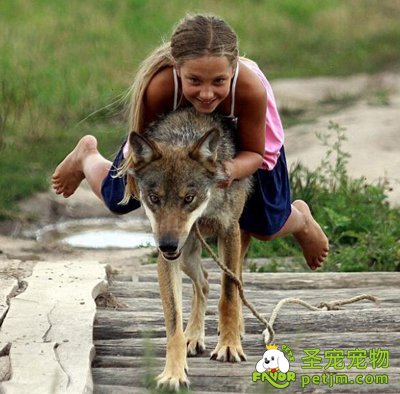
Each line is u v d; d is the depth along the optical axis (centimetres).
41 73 4075
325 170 3052
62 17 5278
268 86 1546
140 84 1448
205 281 1520
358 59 5022
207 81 1348
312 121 3844
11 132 3428
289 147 3450
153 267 2150
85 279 1762
